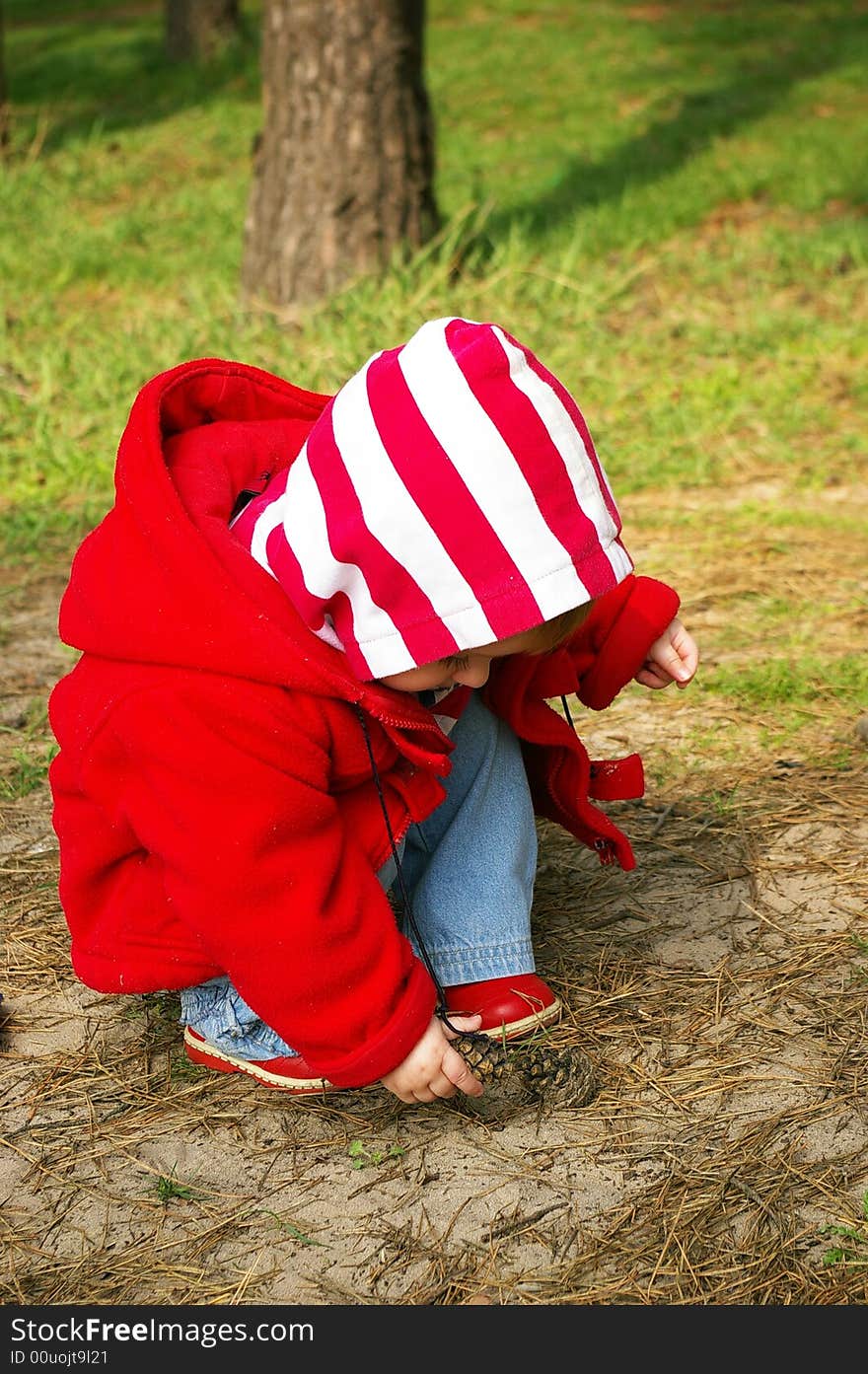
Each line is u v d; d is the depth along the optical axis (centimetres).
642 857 244
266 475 188
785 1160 174
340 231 592
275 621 161
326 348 545
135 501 167
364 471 153
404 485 151
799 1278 157
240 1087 193
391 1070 166
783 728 287
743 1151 176
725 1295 155
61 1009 211
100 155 1023
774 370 540
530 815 202
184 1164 179
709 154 892
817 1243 161
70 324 632
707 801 261
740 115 1012
